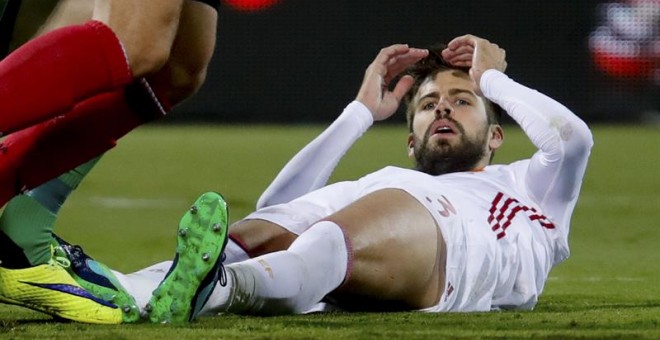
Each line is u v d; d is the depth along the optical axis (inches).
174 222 900.6
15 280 372.2
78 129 368.5
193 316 372.2
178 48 374.0
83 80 343.9
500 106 474.6
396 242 404.8
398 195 416.5
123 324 375.6
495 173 464.4
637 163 1430.9
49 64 340.2
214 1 381.7
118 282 383.9
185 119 2014.0
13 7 385.1
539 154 457.1
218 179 1238.9
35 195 373.4
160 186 1178.0
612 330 370.3
